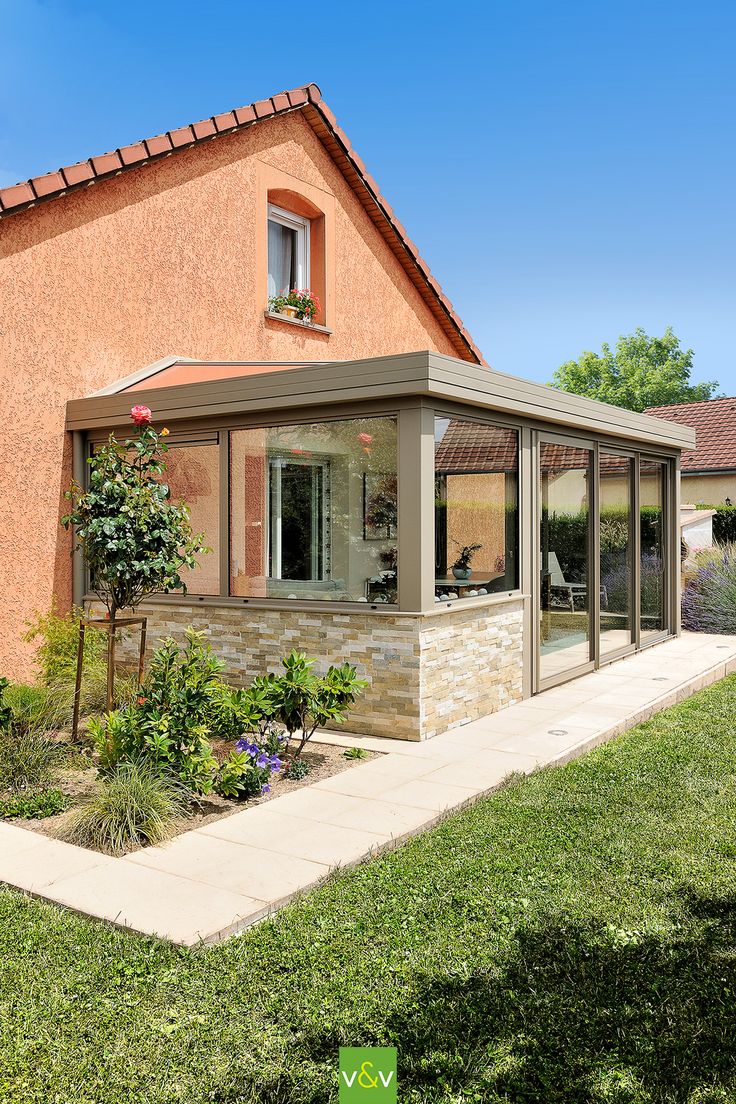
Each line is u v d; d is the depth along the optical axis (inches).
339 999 162.9
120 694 369.4
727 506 1037.2
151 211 481.1
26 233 417.4
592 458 512.1
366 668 359.9
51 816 267.7
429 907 199.3
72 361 440.8
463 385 351.3
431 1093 137.6
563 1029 153.5
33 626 419.8
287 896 205.5
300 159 585.9
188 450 413.7
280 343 569.0
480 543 394.3
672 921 192.7
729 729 372.8
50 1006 160.7
